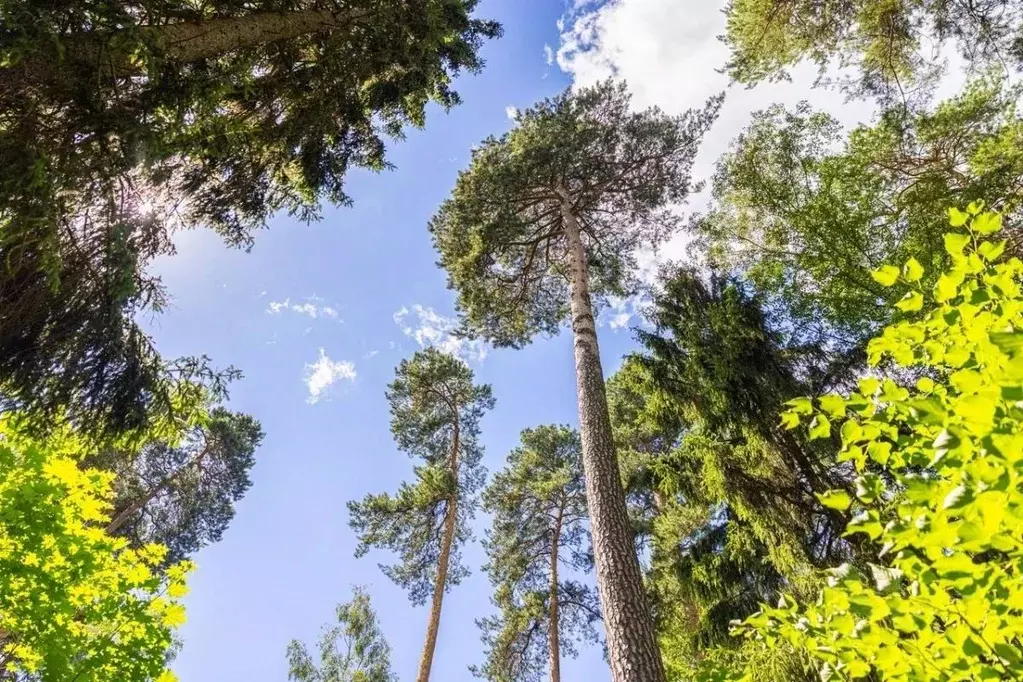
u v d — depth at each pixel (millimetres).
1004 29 7406
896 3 7859
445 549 13281
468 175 10945
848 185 8055
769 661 4668
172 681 3816
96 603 3900
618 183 11438
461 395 16500
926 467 1930
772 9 8578
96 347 4043
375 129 8562
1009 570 1658
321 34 6477
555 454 15727
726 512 7711
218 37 5023
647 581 11219
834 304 7816
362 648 15281
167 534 15250
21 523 3838
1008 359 1486
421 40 6980
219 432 14914
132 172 4656
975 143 7238
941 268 6598
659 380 7762
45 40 3121
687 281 8383
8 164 3193
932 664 1682
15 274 3451
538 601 14062
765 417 6648
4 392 3869
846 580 1937
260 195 7168
